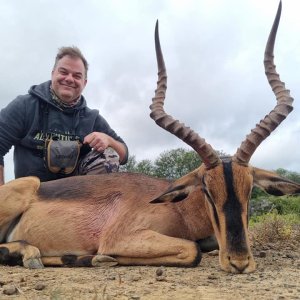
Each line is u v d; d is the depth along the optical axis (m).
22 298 0.70
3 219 1.13
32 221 1.12
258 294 0.72
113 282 0.81
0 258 1.07
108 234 1.06
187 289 0.75
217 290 0.74
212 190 0.96
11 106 1.40
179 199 1.02
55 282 0.82
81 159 1.45
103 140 1.40
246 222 0.93
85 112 1.51
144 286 0.77
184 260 0.98
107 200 1.12
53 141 1.40
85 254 1.08
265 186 1.02
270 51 1.12
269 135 1.01
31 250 1.05
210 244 1.13
